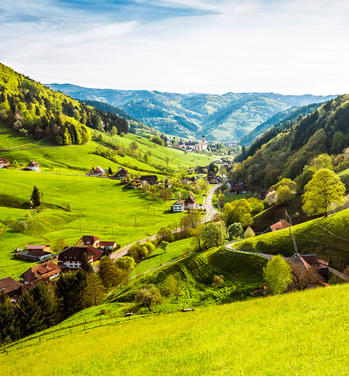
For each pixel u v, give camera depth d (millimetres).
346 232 68438
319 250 68000
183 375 21844
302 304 33156
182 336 32250
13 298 83562
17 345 54219
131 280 85375
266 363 20281
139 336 37875
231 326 31625
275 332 26438
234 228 104875
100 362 30422
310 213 86125
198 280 74250
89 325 57250
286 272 55094
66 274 78625
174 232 133625
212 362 22875
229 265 75500
